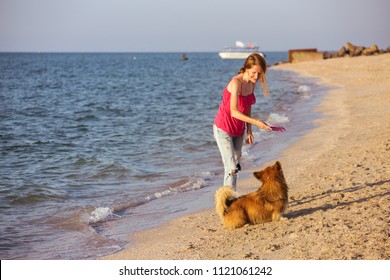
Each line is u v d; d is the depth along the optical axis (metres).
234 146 5.74
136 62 126.75
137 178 8.86
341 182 7.01
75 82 44.78
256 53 5.42
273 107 18.80
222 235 5.43
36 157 11.11
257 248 4.83
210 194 7.59
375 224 5.04
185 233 5.80
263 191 5.48
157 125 15.87
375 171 7.45
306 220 5.45
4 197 7.70
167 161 10.19
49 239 5.95
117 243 5.73
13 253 5.49
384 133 10.66
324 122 13.83
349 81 29.08
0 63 106.69
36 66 89.81
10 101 26.89
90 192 8.02
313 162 8.60
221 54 144.62
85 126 16.56
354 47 61.44
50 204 7.41
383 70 35.00
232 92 5.41
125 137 13.64
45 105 24.53
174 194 7.71
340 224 5.15
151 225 6.30
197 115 18.34
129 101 25.84
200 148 11.50
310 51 69.62
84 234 6.10
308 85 29.28
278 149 10.43
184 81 44.22
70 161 10.41
